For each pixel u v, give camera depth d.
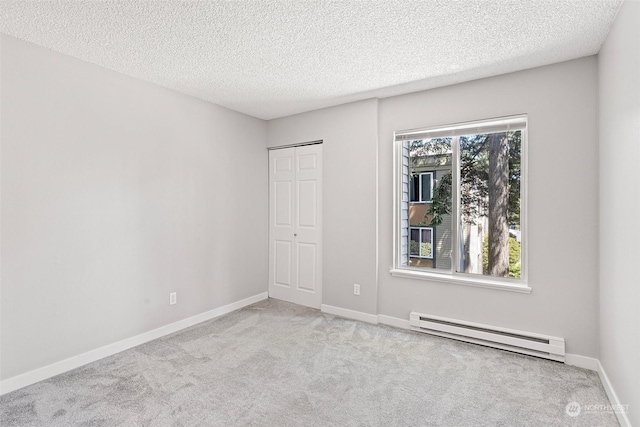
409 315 3.26
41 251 2.30
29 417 1.88
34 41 2.23
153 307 3.02
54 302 2.37
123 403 2.01
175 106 3.20
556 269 2.56
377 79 2.91
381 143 3.43
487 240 2.98
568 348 2.52
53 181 2.36
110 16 1.93
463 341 2.93
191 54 2.43
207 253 3.53
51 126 2.35
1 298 2.12
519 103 2.70
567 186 2.52
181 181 3.27
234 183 3.85
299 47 2.32
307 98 3.42
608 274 2.12
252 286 4.11
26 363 2.22
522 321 2.70
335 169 3.67
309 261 3.97
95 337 2.60
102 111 2.64
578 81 2.47
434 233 3.25
